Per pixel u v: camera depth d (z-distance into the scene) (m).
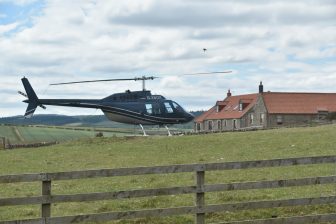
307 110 94.56
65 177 12.45
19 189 22.39
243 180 21.94
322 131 45.44
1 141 53.41
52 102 56.53
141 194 12.89
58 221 12.54
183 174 24.39
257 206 13.45
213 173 24.14
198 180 13.10
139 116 53.38
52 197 12.45
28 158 38.28
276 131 49.66
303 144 36.44
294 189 19.27
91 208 17.19
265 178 22.23
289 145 36.53
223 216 15.24
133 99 53.84
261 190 19.27
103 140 48.25
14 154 42.09
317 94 98.19
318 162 13.42
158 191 12.95
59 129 100.12
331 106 95.50
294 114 94.19
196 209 13.16
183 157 33.81
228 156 32.84
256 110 97.69
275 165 13.28
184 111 54.53
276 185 13.45
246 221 13.52
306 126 57.75
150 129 81.44
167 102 54.06
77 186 22.16
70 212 16.64
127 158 35.16
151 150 39.22
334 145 34.84
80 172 12.49
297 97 97.31
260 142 39.81
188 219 15.02
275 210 15.82
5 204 12.19
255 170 24.61
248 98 103.81
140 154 37.16
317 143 36.44
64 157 37.84
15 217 16.34
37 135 88.19
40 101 57.25
